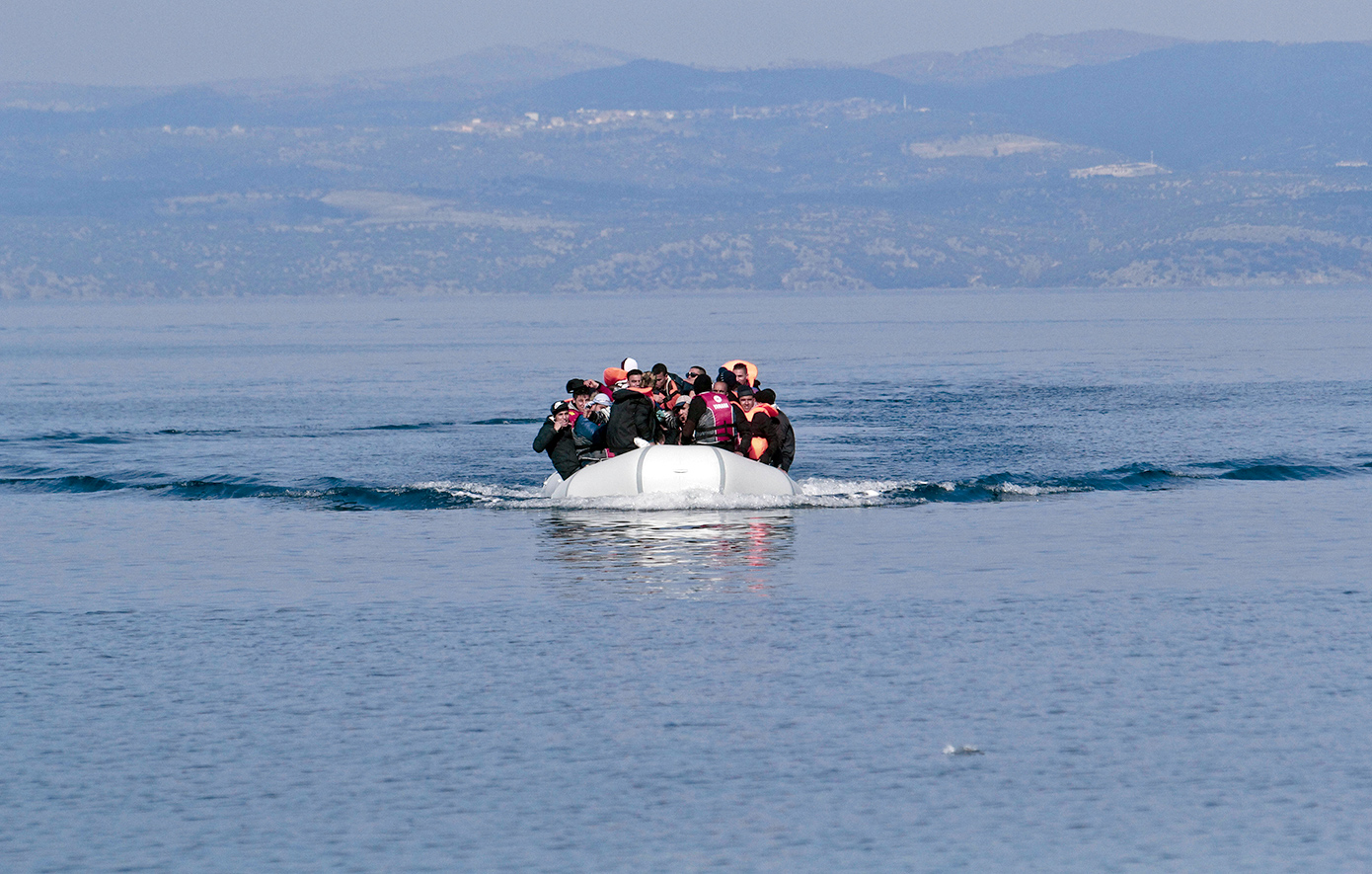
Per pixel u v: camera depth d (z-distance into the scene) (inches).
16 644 1766.7
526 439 4854.8
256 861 1094.4
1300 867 1065.5
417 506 3051.2
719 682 1544.0
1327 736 1343.5
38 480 3518.7
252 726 1408.7
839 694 1494.8
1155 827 1139.9
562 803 1199.6
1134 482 3368.6
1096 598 2000.5
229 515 2965.1
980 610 1918.1
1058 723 1391.5
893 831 1138.0
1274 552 2397.9
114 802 1211.2
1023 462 3944.4
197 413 6215.6
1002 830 1138.0
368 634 1803.6
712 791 1221.7
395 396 7362.2
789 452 3191.4
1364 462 3725.4
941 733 1364.4
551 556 2394.2
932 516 2849.4
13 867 1087.0
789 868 1074.1
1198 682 1530.5
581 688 1525.6
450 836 1133.7
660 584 2126.0
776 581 2144.4
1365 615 1872.5
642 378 3102.9
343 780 1256.2
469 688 1531.7
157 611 1967.3
